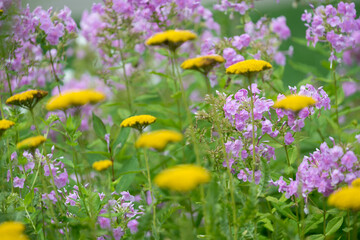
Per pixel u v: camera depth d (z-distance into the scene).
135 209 4.86
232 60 6.37
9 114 5.00
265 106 4.53
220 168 4.53
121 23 7.24
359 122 7.29
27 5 5.99
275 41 7.27
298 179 4.12
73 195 4.58
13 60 6.15
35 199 4.49
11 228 2.75
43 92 4.13
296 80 10.24
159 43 3.44
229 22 7.64
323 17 5.91
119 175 5.48
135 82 8.18
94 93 3.37
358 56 8.50
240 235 3.89
